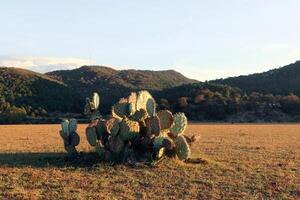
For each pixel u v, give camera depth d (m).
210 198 13.64
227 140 35.47
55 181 15.95
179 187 15.11
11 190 14.34
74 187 14.98
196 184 15.60
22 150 26.39
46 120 95.31
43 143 31.80
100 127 20.52
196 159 20.44
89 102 22.25
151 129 19.67
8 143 31.80
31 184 15.40
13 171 17.95
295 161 21.69
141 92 20.27
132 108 19.97
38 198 13.23
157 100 116.81
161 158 19.39
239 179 16.53
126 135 19.56
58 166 19.28
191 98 112.31
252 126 69.94
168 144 18.97
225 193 14.28
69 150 21.47
